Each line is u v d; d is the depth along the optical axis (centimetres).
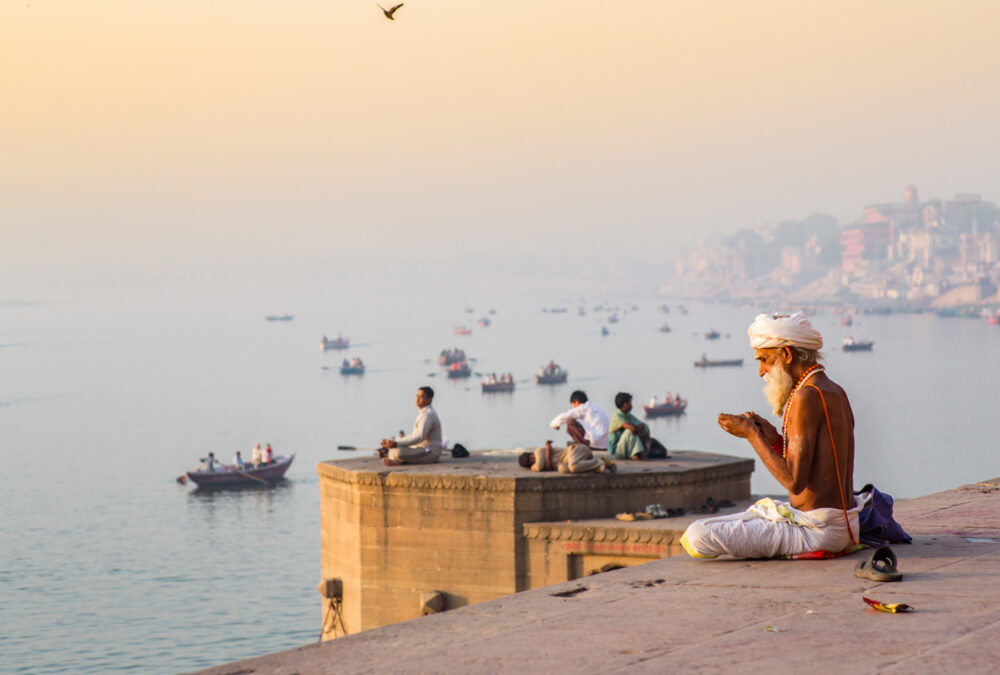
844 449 820
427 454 2181
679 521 1947
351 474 2097
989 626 615
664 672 543
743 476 2236
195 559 8088
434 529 2025
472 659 572
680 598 706
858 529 820
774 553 816
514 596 724
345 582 2145
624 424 2231
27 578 7481
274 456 13438
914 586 720
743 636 609
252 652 5531
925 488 11981
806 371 833
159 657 5447
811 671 539
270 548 8506
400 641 612
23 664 5338
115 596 6850
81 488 12069
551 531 1941
